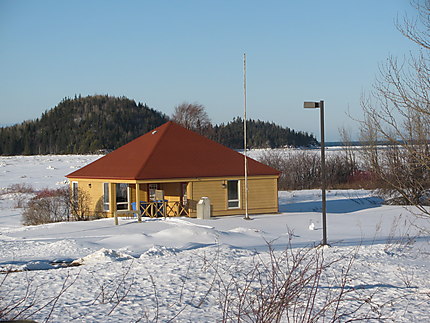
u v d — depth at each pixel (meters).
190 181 29.02
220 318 7.55
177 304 8.41
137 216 27.08
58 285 10.02
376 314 7.93
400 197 31.14
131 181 27.78
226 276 10.49
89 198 30.42
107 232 22.44
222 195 29.80
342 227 24.03
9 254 16.28
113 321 7.47
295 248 16.03
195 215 29.22
